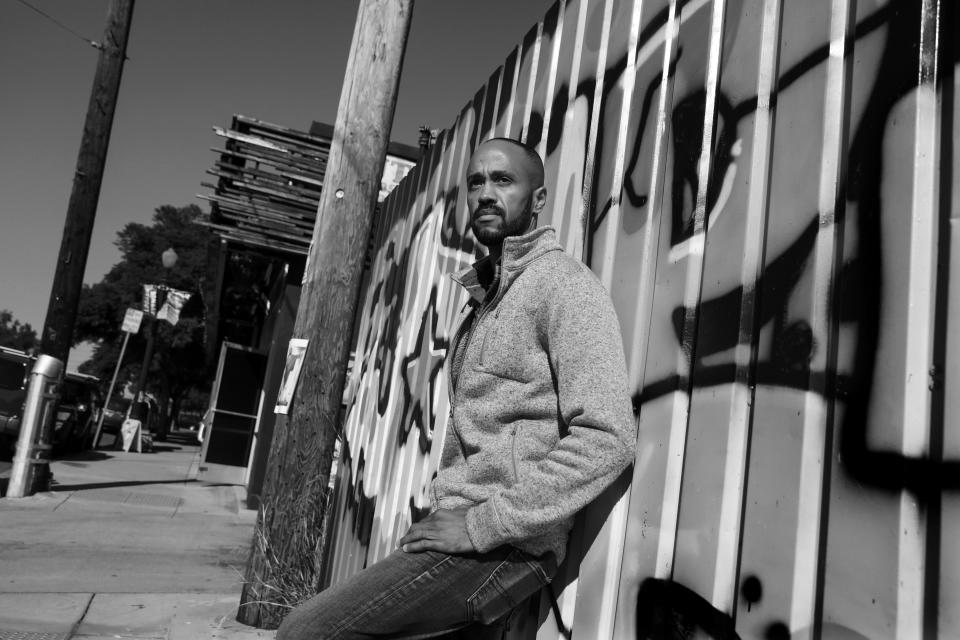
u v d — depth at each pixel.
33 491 7.55
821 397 1.19
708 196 1.57
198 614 3.54
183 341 33.97
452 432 1.69
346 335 3.75
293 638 1.54
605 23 2.32
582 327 1.45
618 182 1.99
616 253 1.90
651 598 1.48
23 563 4.66
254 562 3.46
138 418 21.58
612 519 1.64
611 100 2.14
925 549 0.98
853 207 1.19
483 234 1.80
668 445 1.52
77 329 39.00
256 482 8.61
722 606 1.31
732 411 1.37
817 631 1.12
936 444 0.99
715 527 1.34
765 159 1.43
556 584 1.80
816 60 1.33
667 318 1.62
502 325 1.60
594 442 1.35
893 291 1.08
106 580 4.38
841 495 1.11
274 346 9.16
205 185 8.84
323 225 3.80
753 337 1.38
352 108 3.86
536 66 2.92
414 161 10.24
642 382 1.66
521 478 1.43
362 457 4.19
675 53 1.85
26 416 7.57
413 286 4.03
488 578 1.49
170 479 10.84
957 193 1.03
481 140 3.42
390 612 1.51
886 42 1.18
